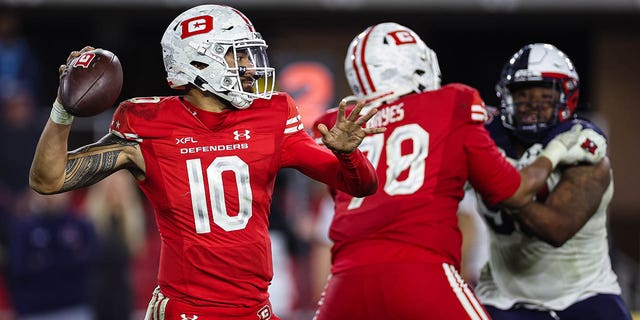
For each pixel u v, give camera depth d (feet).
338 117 42.11
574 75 54.90
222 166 43.78
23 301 96.73
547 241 52.42
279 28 136.36
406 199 50.19
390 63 52.80
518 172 51.42
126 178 106.63
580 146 53.16
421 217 50.01
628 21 134.82
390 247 49.75
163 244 44.52
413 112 51.88
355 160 43.04
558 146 52.90
